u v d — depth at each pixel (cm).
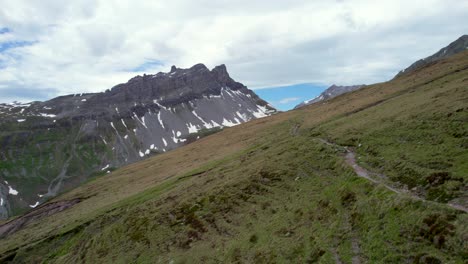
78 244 7794
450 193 3098
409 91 8525
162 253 5197
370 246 2872
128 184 12838
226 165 8238
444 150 4053
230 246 4381
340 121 7856
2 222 16088
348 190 3922
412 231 2738
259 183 5791
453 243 2394
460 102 5238
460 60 10494
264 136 11481
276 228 4184
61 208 12988
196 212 5906
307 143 6806
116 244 6312
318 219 3828
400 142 4919
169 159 15738
